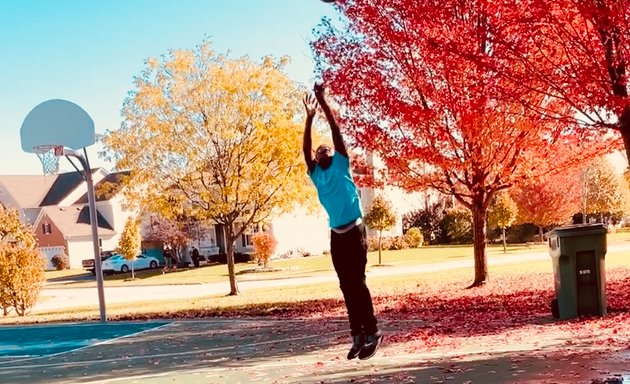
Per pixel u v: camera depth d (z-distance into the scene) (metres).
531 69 12.49
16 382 10.01
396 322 13.62
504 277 21.95
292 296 22.08
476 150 16.95
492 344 9.84
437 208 59.50
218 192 25.11
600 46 11.90
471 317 13.58
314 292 22.98
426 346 10.18
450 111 16.25
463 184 19.53
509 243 53.91
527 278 21.17
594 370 6.82
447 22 14.54
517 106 15.20
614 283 17.78
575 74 12.01
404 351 9.88
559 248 11.95
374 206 38.81
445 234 57.97
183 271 48.50
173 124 24.72
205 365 10.12
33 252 25.12
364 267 5.33
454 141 16.89
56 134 18.50
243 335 13.41
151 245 55.22
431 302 16.92
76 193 75.75
